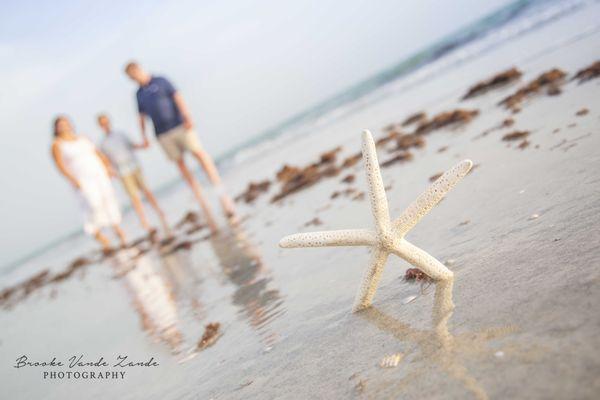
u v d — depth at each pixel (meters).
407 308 2.79
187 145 10.04
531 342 1.98
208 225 9.52
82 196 10.20
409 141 8.35
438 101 11.88
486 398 1.79
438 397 1.91
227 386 2.84
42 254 34.09
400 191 5.70
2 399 4.39
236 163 24.59
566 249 2.64
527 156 4.87
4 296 13.73
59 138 9.79
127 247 10.95
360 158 9.19
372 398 2.10
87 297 7.93
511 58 12.70
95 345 4.95
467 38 23.11
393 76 26.08
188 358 3.58
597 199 3.11
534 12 19.03
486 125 7.14
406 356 2.30
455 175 2.48
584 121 5.16
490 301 2.45
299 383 2.50
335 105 27.94
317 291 3.76
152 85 9.44
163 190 32.09
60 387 4.09
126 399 3.30
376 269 2.78
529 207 3.53
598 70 6.83
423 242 3.78
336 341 2.78
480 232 3.47
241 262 5.76
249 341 3.38
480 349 2.09
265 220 7.77
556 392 1.66
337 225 5.49
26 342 6.51
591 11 12.54
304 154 14.05
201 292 5.23
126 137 11.05
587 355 1.76
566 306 2.12
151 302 5.77
